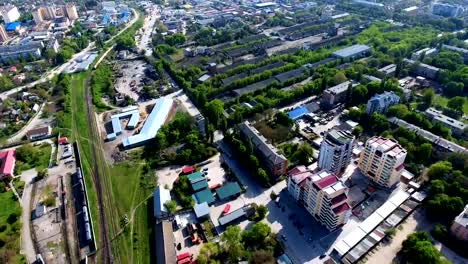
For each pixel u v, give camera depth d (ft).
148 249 631.15
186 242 643.86
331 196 618.85
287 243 635.66
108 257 618.44
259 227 618.85
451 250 612.29
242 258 588.09
